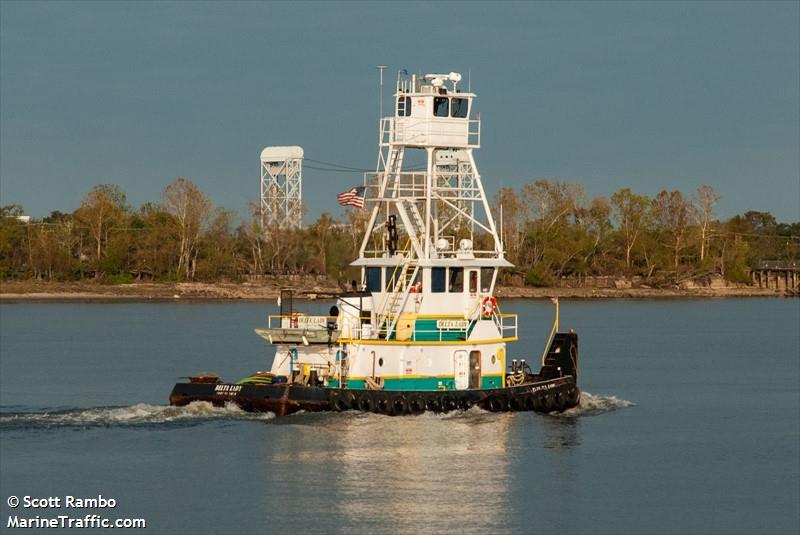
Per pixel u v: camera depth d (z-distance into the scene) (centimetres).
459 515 16438
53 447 19688
